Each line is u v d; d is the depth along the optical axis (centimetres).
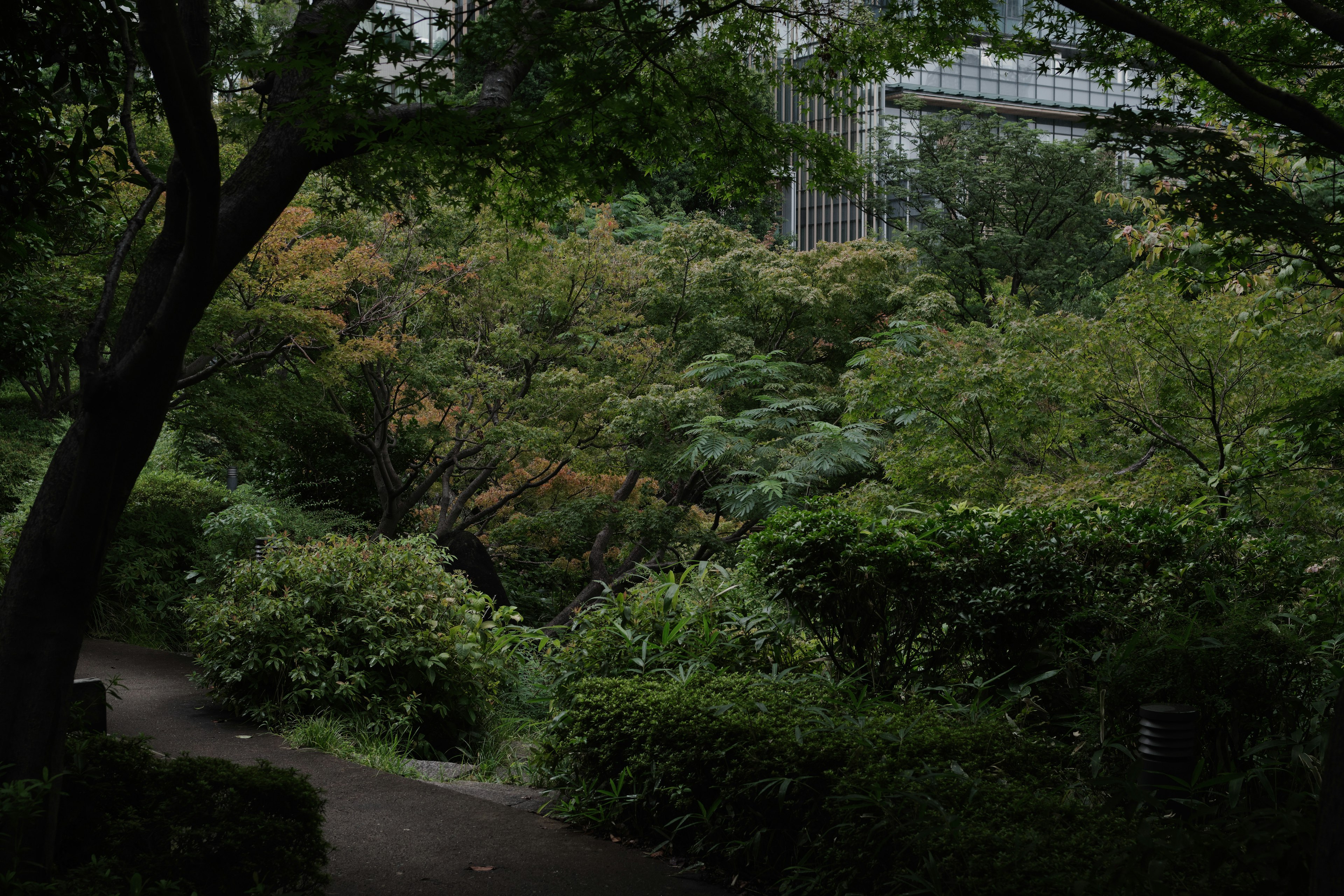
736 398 1841
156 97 481
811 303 1878
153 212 1018
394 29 398
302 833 373
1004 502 1004
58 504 347
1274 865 294
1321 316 891
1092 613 486
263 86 423
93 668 924
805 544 536
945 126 2906
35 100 423
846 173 628
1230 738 410
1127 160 2730
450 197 666
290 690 759
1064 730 477
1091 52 532
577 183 546
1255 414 794
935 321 2002
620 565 1812
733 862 425
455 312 1584
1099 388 1023
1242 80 355
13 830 318
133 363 336
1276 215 442
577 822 497
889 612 542
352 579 813
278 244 1098
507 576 1788
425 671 793
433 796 543
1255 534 549
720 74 613
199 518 1261
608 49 495
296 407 1258
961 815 357
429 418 1479
